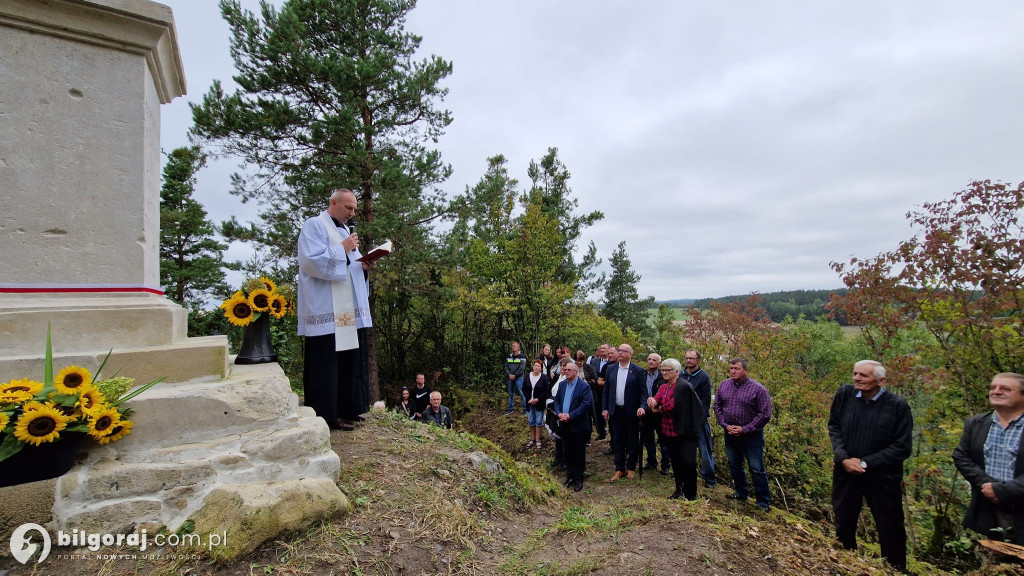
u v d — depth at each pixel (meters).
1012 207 4.89
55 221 2.94
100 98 3.11
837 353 16.20
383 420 4.54
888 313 5.88
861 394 4.30
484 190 13.62
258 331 3.74
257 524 2.40
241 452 2.76
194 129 11.69
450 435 4.59
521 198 17.20
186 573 2.22
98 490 2.44
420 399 10.48
